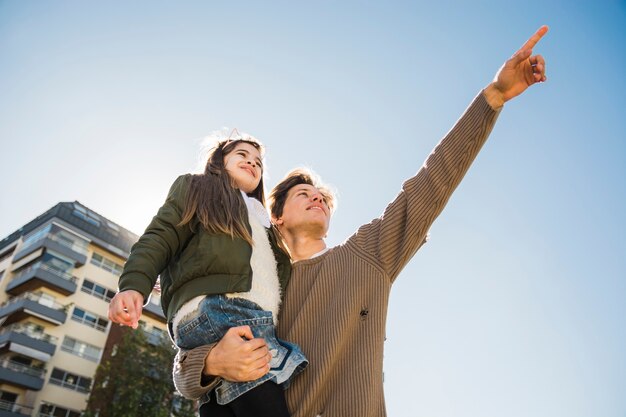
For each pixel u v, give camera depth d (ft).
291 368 5.73
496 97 6.86
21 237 111.14
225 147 8.07
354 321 6.57
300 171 9.45
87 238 107.34
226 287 5.91
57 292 99.14
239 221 6.42
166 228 6.26
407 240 6.95
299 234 8.61
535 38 6.56
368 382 6.03
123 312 5.33
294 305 7.09
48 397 88.89
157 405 80.23
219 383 5.57
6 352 89.66
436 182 6.92
